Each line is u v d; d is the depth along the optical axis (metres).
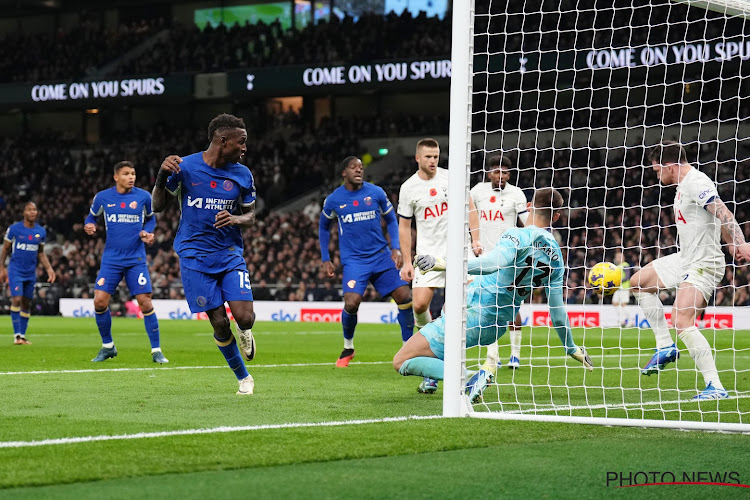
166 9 42.75
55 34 44.41
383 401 7.53
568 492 4.13
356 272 11.31
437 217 10.60
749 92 28.86
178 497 3.86
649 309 8.90
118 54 39.66
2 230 39.28
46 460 4.61
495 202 11.20
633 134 30.23
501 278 7.29
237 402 7.39
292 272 31.48
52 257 34.38
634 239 28.16
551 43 29.62
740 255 8.01
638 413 7.12
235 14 41.50
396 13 35.03
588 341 17.84
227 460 4.68
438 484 4.22
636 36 28.95
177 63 36.91
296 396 7.86
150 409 6.91
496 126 31.03
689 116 29.56
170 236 35.22
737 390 8.85
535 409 6.95
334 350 14.81
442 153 36.28
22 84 36.94
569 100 30.62
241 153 7.63
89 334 19.66
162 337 18.56
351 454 4.91
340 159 37.22
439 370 7.49
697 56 27.81
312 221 34.00
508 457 4.94
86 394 7.94
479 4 30.28
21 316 16.30
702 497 4.13
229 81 34.44
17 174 40.56
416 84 31.67
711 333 21.72
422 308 10.71
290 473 4.41
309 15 40.06
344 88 32.81
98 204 11.92
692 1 7.95
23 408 6.95
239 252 7.87
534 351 14.70
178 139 39.94
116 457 4.71
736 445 5.43
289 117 39.44
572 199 29.97
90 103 36.31
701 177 8.13
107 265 11.86
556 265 7.36
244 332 7.82
